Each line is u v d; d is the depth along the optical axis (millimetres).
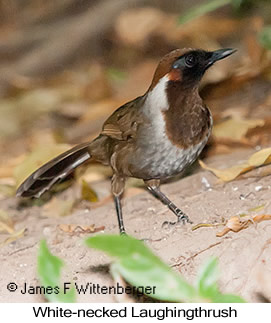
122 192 11047
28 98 19141
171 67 10406
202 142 10609
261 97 14789
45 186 11742
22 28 23234
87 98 19172
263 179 10969
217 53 10523
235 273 8898
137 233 10414
